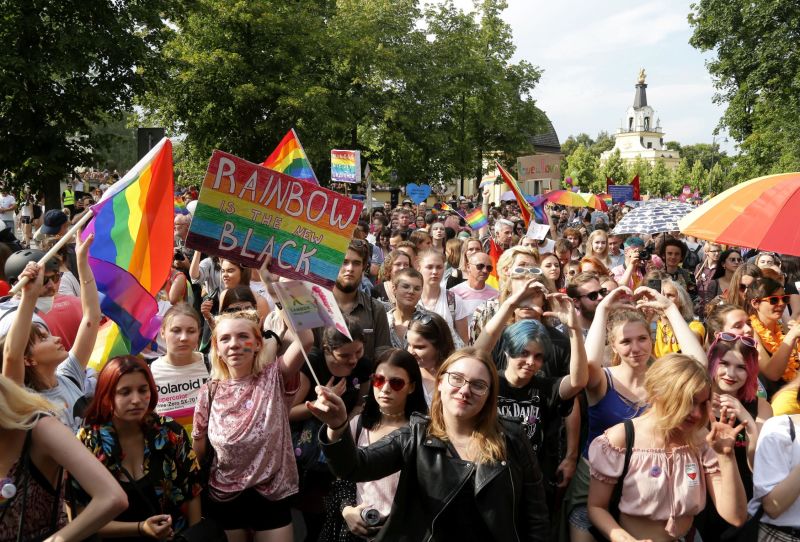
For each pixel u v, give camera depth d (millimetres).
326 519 3811
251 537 4027
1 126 19875
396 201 41562
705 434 3484
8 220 21406
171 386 4473
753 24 29641
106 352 4742
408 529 3062
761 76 29406
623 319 4023
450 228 12406
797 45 28641
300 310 3584
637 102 166375
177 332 4469
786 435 3385
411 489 3078
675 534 3324
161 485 3477
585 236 15234
